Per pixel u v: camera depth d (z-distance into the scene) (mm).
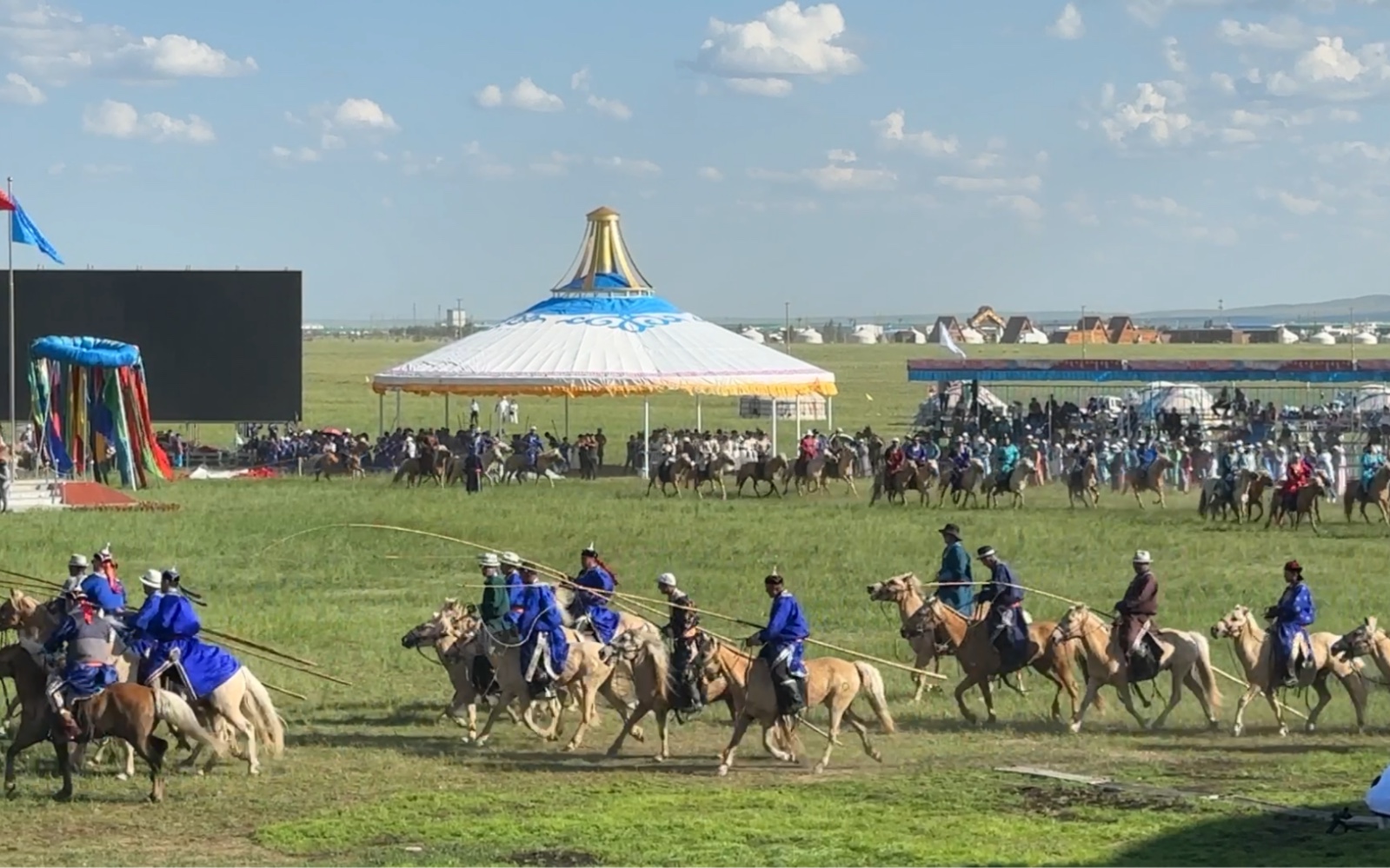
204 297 84312
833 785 23250
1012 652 27562
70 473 70375
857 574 44844
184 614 23500
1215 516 60000
